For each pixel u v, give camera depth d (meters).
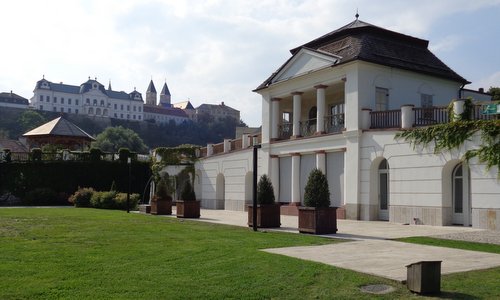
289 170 29.58
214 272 8.44
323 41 27.70
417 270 7.14
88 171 43.56
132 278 7.93
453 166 19.27
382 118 22.67
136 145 117.50
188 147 40.38
